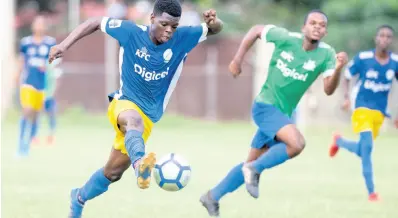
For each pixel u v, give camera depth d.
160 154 48.84
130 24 20.50
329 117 76.69
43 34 46.44
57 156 46.88
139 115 19.77
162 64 20.42
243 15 94.12
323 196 31.52
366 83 32.00
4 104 74.75
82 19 88.81
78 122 74.25
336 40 79.38
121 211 26.19
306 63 23.86
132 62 20.39
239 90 79.12
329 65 23.78
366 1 80.75
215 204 24.27
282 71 24.05
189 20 80.81
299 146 22.91
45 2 96.62
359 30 79.44
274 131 23.47
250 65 78.69
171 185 20.03
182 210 26.70
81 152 49.62
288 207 28.05
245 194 31.84
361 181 37.50
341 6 81.44
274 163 23.11
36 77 45.81
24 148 46.56
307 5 93.38
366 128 31.81
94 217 24.81
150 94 20.59
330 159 49.72
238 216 25.64
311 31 23.50
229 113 79.44
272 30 24.31
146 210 26.55
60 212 25.67
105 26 20.41
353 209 27.81
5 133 63.25
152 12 19.89
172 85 21.16
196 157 48.28
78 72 78.81
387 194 32.88
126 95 20.47
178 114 79.88
